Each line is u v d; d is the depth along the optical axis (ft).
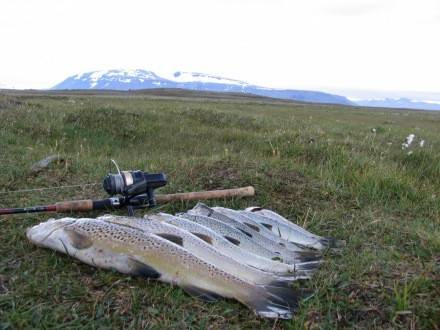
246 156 4.41
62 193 3.22
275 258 2.41
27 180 3.46
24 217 2.70
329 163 4.25
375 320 1.91
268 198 3.34
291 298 1.93
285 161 4.30
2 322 1.73
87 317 1.83
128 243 2.05
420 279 2.13
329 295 2.06
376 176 3.87
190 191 3.37
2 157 4.04
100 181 3.50
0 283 2.01
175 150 5.64
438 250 2.58
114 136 6.03
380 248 2.65
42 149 4.68
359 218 3.14
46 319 1.78
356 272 2.25
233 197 3.24
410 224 3.12
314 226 2.95
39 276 2.06
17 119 5.79
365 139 6.18
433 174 4.55
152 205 2.61
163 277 1.99
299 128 7.23
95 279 2.05
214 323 1.84
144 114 7.34
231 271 2.05
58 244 2.15
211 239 2.31
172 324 1.81
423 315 1.92
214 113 8.36
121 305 1.90
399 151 5.36
